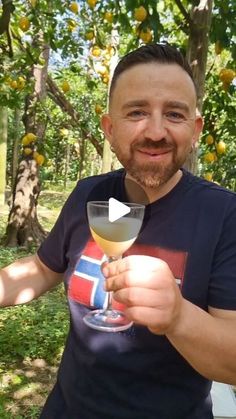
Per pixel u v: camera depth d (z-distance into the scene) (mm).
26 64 2057
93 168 8820
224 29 1096
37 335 1701
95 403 541
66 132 4609
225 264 494
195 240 514
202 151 1640
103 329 509
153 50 492
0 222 4031
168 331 385
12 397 1360
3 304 657
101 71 2203
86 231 601
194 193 543
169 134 491
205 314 402
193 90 505
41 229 3371
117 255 487
